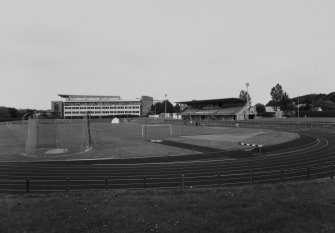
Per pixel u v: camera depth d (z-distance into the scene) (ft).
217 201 46.50
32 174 78.79
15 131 246.27
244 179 71.20
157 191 56.90
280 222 37.22
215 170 82.64
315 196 49.57
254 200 47.03
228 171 81.10
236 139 167.84
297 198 47.96
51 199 49.93
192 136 191.11
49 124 238.07
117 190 60.13
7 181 70.74
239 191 55.42
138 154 115.03
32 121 160.35
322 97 547.90
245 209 41.91
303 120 332.60
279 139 163.43
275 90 478.59
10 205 45.98
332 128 231.71
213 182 68.49
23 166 91.15
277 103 479.00
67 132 231.30
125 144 150.51
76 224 36.22
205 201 46.50
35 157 109.60
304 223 36.88
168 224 36.04
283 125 272.92
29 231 34.47
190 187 62.49
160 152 120.06
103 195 53.21
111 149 130.93
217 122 356.38
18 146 147.13
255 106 539.70
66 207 43.83
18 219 38.58
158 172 80.18
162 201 46.75
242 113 411.34
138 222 36.73
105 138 184.34
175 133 216.13
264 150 123.54
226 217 38.52
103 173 79.36
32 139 158.92
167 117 568.41
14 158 107.96
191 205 44.01
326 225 36.32
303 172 77.82
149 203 45.62
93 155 113.19
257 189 57.26
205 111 471.62
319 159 99.91
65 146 143.64
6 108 501.97
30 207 44.37
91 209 42.45
